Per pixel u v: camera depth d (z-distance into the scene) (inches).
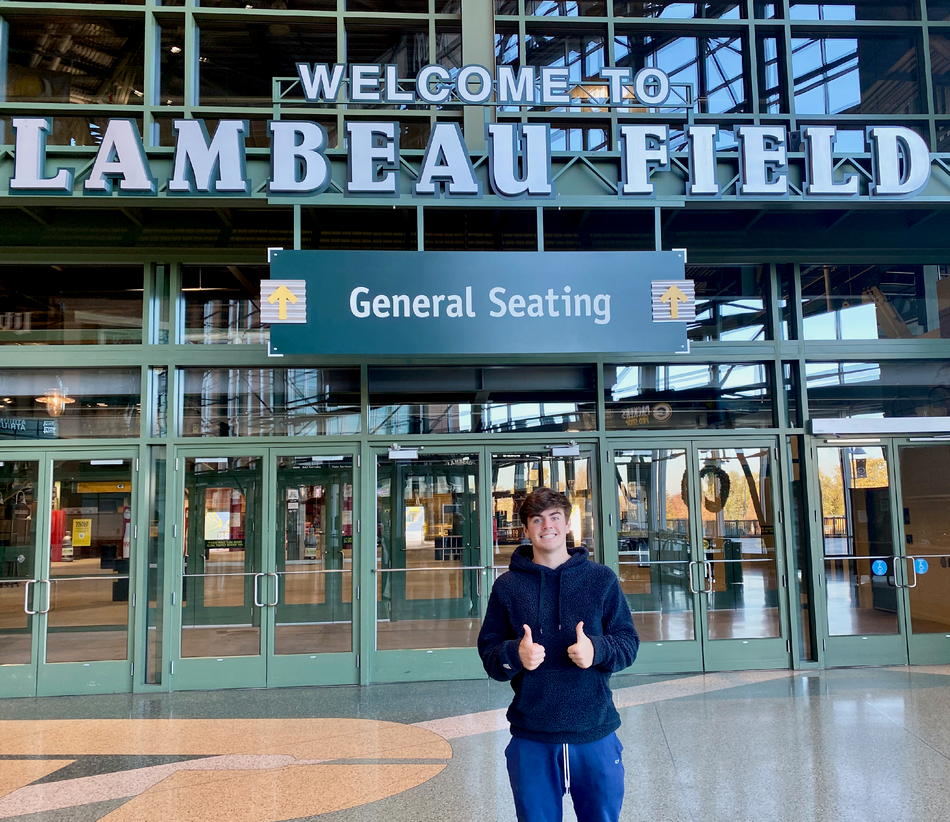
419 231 279.0
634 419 322.0
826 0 344.2
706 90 338.0
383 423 314.5
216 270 316.8
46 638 294.4
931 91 336.5
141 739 234.8
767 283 331.6
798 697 267.0
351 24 330.0
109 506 303.1
